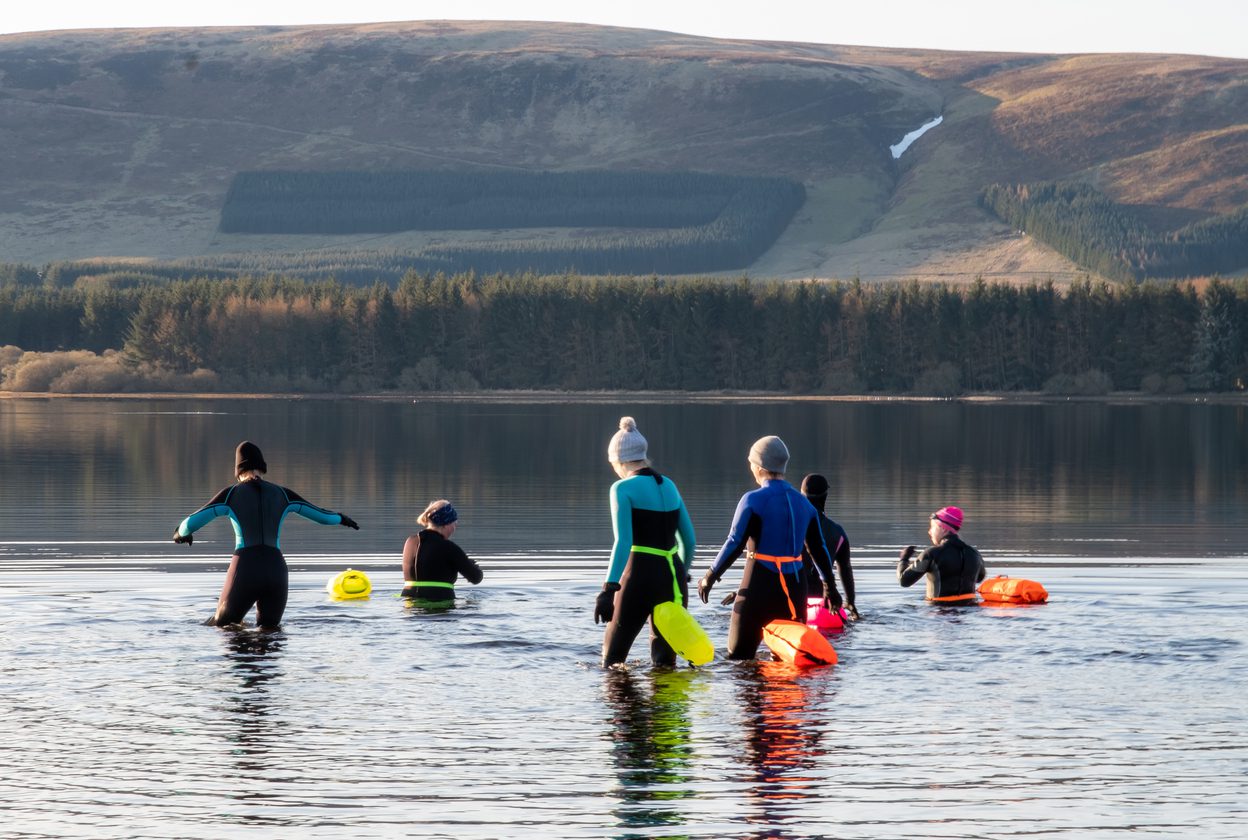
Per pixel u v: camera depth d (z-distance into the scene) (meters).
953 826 14.42
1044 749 17.02
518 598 28.45
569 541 43.06
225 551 39.66
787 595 22.61
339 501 58.06
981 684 20.30
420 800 15.22
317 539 44.12
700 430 125.25
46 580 32.56
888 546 42.25
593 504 56.28
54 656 22.25
